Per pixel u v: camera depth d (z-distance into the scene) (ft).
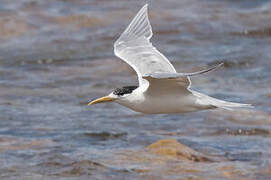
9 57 64.18
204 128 47.09
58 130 46.06
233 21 75.41
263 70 60.29
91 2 80.94
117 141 44.01
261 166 39.11
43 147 42.11
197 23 74.49
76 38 70.38
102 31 72.54
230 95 53.88
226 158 40.75
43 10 77.36
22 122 47.70
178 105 31.71
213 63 62.28
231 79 58.44
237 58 63.41
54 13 76.74
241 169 38.27
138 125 47.67
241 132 46.21
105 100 32.45
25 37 70.49
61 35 71.20
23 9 77.20
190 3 81.66
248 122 48.03
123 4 80.48
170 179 36.37
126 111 51.06
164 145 41.39
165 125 47.75
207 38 70.33
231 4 81.87
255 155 41.34
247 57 63.72
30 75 59.67
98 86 56.85
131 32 37.06
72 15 76.07
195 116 49.70
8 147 41.88
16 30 71.97
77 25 74.13
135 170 37.65
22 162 39.04
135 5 80.18
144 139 44.37
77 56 65.05
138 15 37.70
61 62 63.31
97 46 68.03
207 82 57.77
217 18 76.33
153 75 27.94
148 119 49.14
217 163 39.45
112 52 66.18
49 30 72.59
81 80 58.39
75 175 36.96
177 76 27.07
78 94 54.70
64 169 37.81
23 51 65.98
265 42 69.21
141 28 37.11
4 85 56.70
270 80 57.72
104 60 63.82
